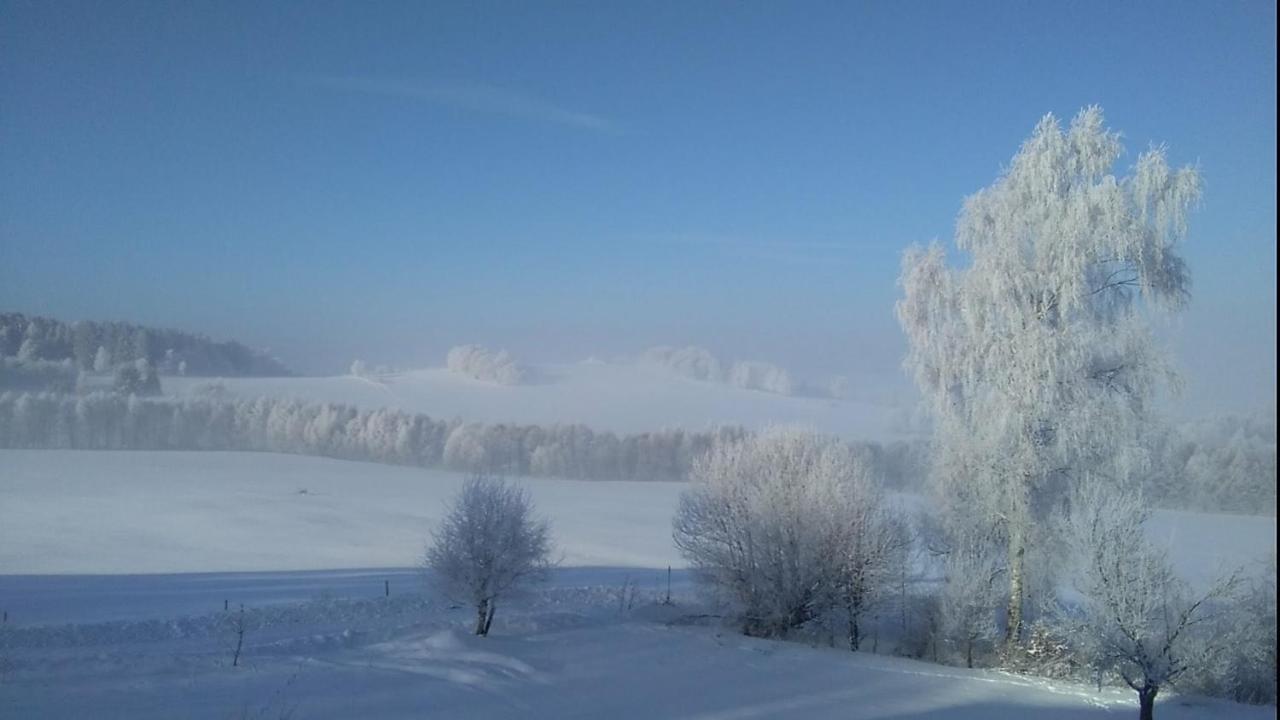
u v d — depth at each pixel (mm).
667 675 20453
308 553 45594
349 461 102875
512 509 24062
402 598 27656
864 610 25297
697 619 27281
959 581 23422
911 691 19672
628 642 23359
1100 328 23719
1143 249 23219
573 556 45688
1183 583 18797
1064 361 23172
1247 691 19219
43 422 103688
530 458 100000
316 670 19203
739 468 27000
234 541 49469
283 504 66062
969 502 24609
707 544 26938
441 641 21891
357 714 16453
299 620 24594
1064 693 19844
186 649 20828
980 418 24547
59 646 20969
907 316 25984
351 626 23906
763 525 25875
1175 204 23203
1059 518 22188
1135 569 18141
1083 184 24047
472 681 18969
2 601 28359
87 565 40656
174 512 60812
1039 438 23984
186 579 35188
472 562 23281
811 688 19703
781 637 25969
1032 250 24391
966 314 24750
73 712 15547
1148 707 17516
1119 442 23047
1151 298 23547
